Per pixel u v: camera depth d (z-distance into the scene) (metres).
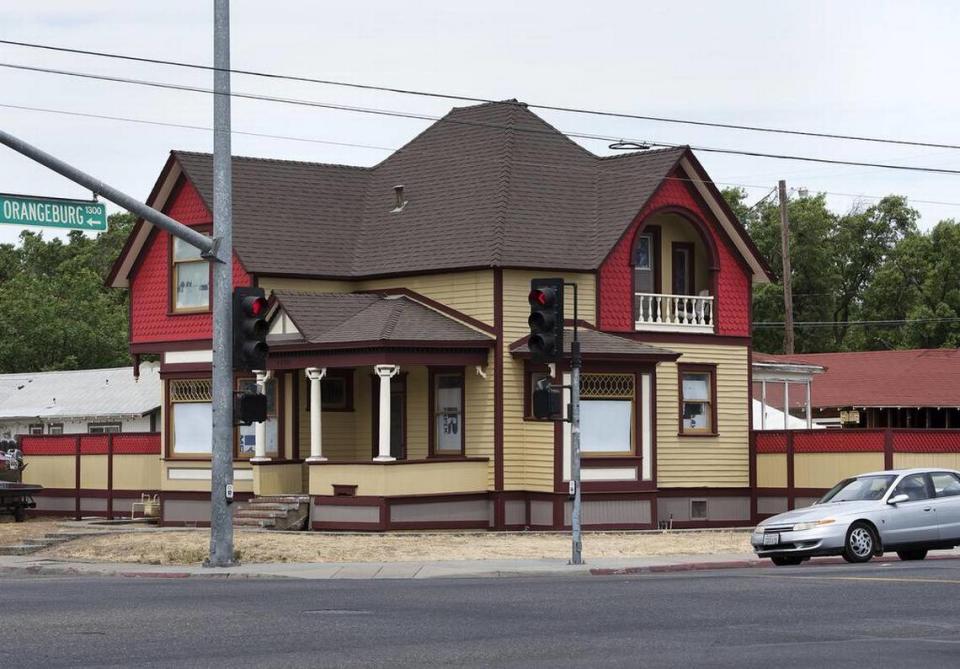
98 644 16.28
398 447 38.78
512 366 37.06
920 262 69.50
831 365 58.28
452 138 41.84
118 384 57.97
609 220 38.81
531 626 17.62
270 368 37.62
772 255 72.31
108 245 87.81
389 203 41.28
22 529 38.56
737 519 40.38
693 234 40.75
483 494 36.81
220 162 27.98
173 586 24.33
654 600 20.36
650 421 37.09
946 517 27.75
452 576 26.56
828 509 27.25
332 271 39.44
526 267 37.12
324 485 36.28
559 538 33.62
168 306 40.88
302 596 21.83
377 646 16.00
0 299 75.50
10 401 59.25
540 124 41.34
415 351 35.94
